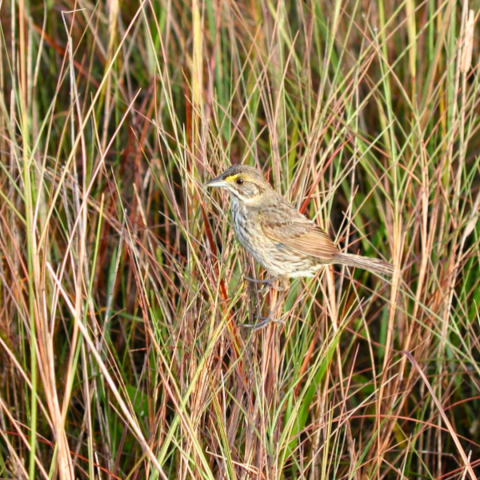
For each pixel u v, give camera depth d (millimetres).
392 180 11523
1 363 11500
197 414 8461
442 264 11773
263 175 10305
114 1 11961
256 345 9242
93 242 12375
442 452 11719
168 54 14602
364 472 10352
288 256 9914
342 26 14109
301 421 10000
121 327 12125
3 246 9445
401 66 14328
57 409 7473
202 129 10234
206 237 10133
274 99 12273
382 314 13188
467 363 12297
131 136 13508
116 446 11008
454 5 11523
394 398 10828
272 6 12969
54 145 14039
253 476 8672
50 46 15242
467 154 13680
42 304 7414
